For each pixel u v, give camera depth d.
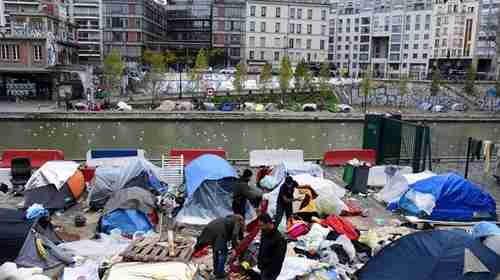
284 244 8.12
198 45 101.06
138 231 11.61
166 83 63.09
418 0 104.62
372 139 20.64
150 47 97.81
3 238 9.38
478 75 89.69
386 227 12.73
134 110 48.16
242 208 11.49
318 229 11.14
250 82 65.62
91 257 10.06
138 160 14.71
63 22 68.56
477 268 8.05
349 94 66.06
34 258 9.34
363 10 114.62
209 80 63.88
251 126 46.34
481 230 10.48
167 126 44.59
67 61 65.44
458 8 97.25
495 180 19.16
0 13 74.44
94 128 42.00
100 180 14.01
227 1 90.25
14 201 14.35
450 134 45.06
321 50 89.19
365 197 16.02
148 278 8.42
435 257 8.23
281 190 11.65
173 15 112.19
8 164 18.44
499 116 54.78
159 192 14.59
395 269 8.53
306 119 48.84
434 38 102.12
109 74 56.56
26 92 57.00
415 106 65.06
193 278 8.75
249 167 20.22
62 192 13.91
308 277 9.09
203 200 12.84
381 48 113.19
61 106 49.72
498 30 90.25
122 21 93.00
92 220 12.98
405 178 14.80
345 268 9.73
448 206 13.44
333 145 37.72
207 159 14.20
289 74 61.19
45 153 18.73
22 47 53.97
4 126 41.50
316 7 87.94
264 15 86.75
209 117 47.22
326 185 13.77
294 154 20.53
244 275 9.23
